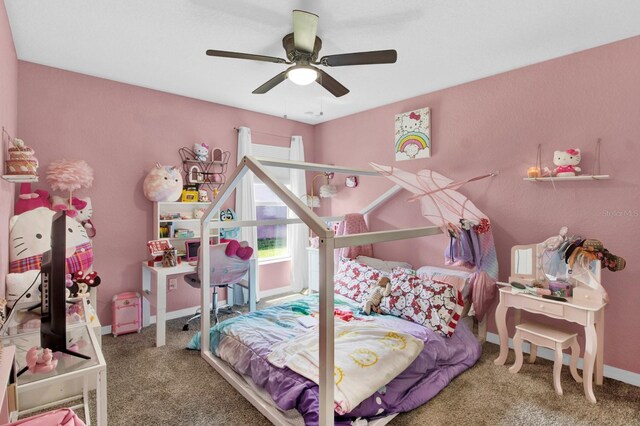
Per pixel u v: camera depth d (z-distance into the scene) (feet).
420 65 9.37
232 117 13.41
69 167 9.32
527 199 9.51
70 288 7.74
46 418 3.61
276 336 7.61
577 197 8.66
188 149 12.25
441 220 9.41
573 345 7.82
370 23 7.25
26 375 4.50
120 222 10.86
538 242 9.33
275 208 15.44
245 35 7.80
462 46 8.29
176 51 8.61
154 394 7.21
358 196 14.33
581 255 7.79
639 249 7.80
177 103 11.94
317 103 12.89
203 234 8.50
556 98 8.92
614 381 8.02
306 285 15.88
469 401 7.00
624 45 7.91
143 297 11.20
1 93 6.27
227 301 13.42
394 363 6.53
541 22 7.20
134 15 6.98
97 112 10.34
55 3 6.55
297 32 6.09
